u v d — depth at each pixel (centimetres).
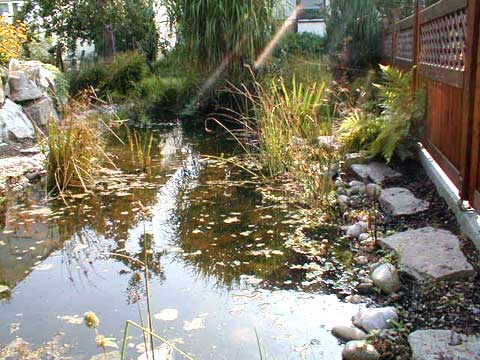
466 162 272
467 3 271
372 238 283
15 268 270
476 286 219
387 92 434
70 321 212
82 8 1090
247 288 240
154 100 848
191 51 745
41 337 200
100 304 227
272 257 274
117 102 884
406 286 229
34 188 419
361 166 410
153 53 1091
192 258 276
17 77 586
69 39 1124
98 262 275
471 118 266
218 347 191
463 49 285
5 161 464
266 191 395
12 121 545
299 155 417
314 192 361
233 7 703
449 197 307
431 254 246
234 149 559
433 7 361
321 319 211
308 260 269
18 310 223
